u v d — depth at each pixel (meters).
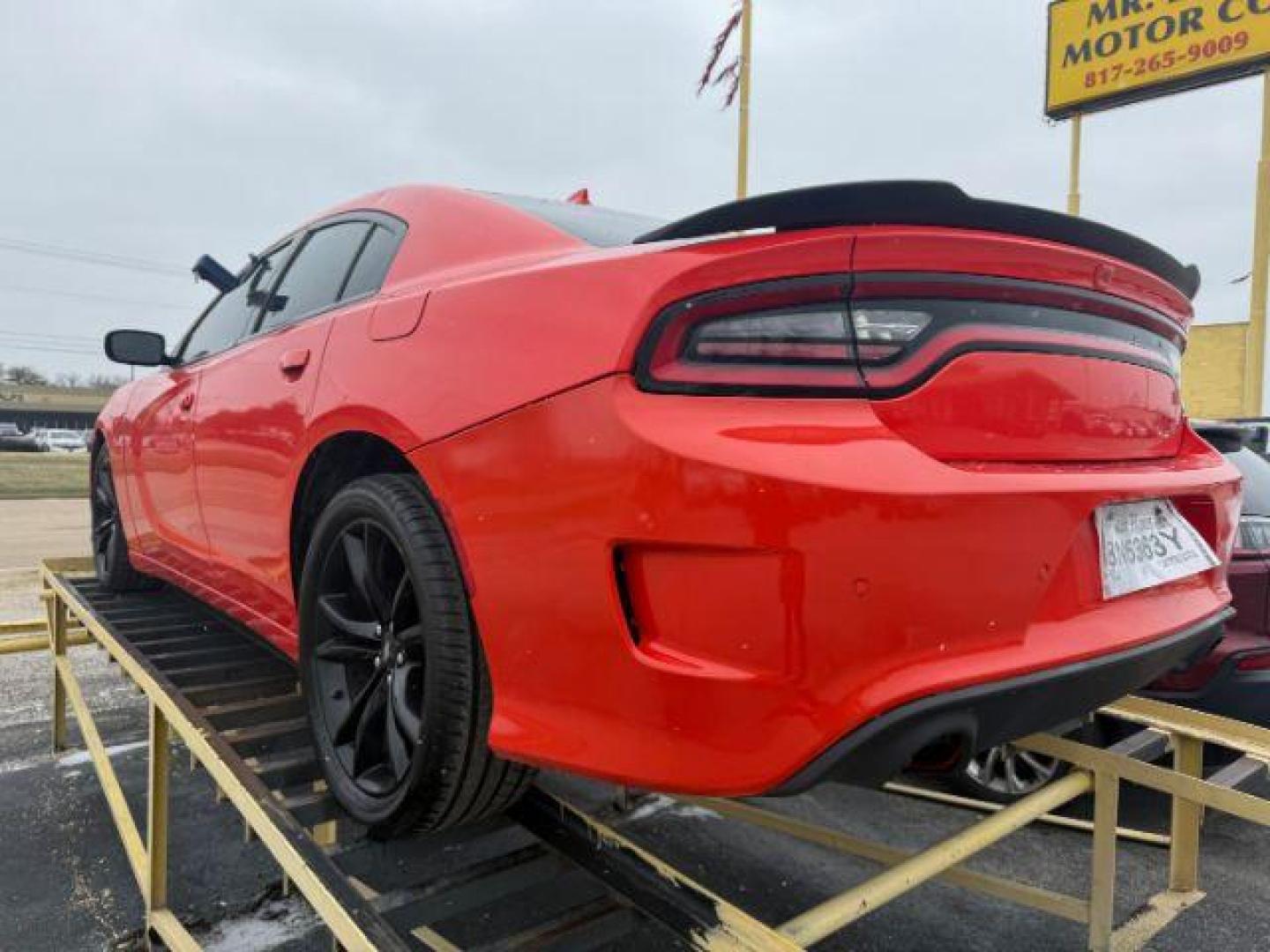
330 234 2.59
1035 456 1.41
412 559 1.66
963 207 1.33
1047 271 1.42
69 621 3.97
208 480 2.65
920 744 1.24
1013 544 1.29
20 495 19.41
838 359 1.28
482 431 1.49
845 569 1.19
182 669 2.56
